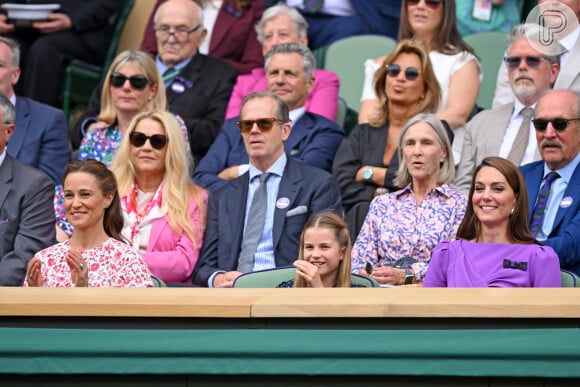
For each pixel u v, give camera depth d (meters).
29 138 24.91
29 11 29.86
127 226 22.09
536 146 24.08
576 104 21.61
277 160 22.66
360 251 21.89
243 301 13.84
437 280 18.64
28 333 13.92
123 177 22.59
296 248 21.98
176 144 22.53
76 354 13.84
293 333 13.61
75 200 19.12
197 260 22.11
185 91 27.72
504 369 13.35
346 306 13.55
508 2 29.64
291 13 28.30
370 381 13.64
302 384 13.72
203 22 29.12
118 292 14.87
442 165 22.36
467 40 28.91
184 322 13.85
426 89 24.94
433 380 13.58
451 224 21.66
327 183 22.47
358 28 30.22
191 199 22.47
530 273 18.12
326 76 27.22
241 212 22.33
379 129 25.02
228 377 13.84
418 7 27.02
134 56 25.28
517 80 24.30
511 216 18.56
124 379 13.95
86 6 30.33
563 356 13.24
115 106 25.41
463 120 26.14
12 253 21.20
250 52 29.81
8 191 21.59
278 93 25.52
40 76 29.53
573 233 20.75
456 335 13.42
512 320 13.43
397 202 22.22
